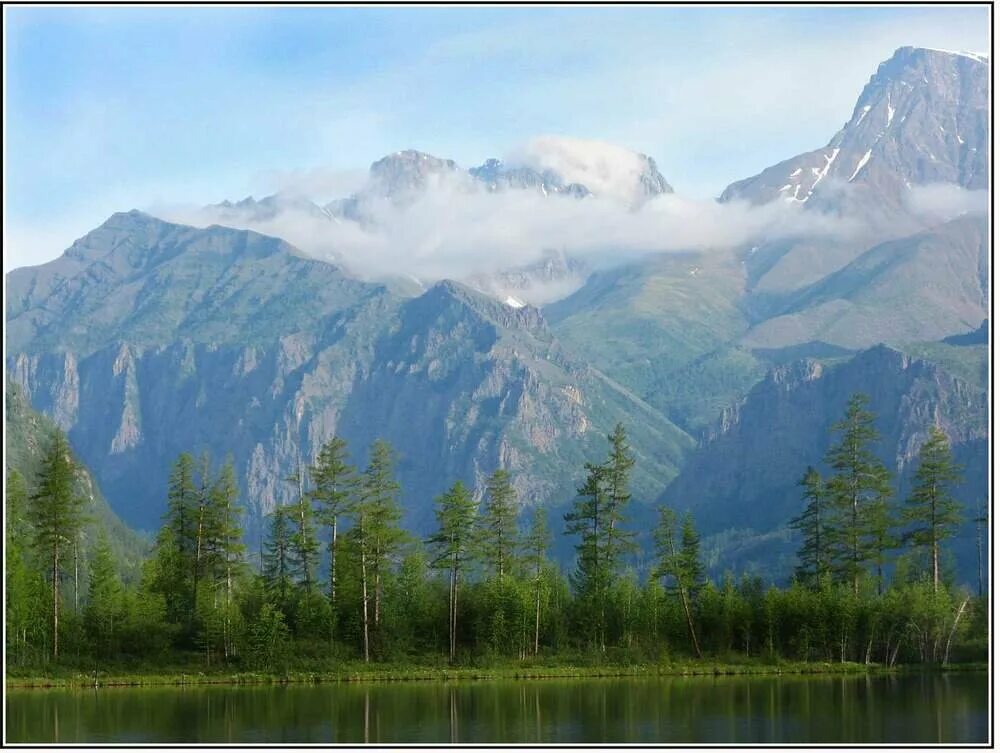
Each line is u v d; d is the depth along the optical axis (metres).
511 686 134.25
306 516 164.88
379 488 160.38
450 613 160.38
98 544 193.12
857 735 97.25
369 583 158.62
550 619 162.12
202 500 164.88
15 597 139.62
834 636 154.62
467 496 161.25
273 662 141.75
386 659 150.25
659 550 170.12
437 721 105.69
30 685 131.75
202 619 149.25
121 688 131.50
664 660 151.00
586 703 117.31
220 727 101.94
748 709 112.44
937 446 173.88
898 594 158.75
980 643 156.88
